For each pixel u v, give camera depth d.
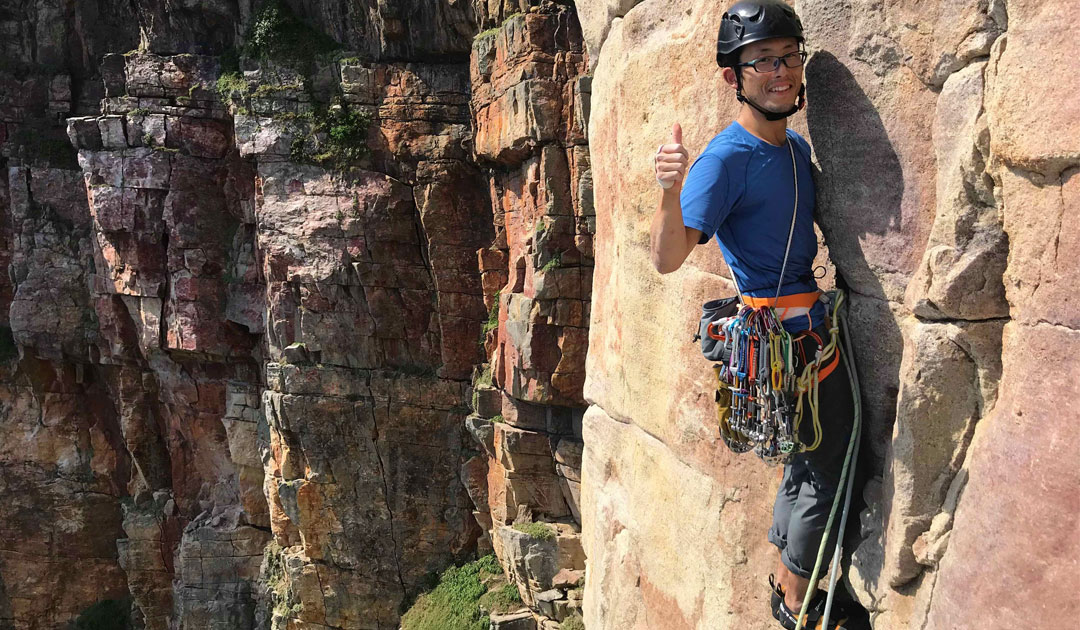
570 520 17.75
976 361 3.19
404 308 19.73
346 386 19.80
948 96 3.20
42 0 23.75
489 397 19.02
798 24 3.23
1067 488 2.69
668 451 5.49
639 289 5.71
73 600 25.58
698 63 4.74
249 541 22.67
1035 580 2.77
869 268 3.60
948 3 3.18
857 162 3.58
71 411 25.17
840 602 4.01
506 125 17.14
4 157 24.23
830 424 3.54
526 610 17.69
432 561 20.11
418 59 19.39
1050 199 2.78
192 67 20.66
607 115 6.34
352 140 19.34
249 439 22.47
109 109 21.09
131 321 23.00
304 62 19.62
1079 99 2.63
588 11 6.55
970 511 3.07
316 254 19.42
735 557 4.70
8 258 24.62
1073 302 2.70
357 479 20.00
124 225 21.11
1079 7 2.63
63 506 25.28
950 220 3.14
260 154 19.59
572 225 16.45
